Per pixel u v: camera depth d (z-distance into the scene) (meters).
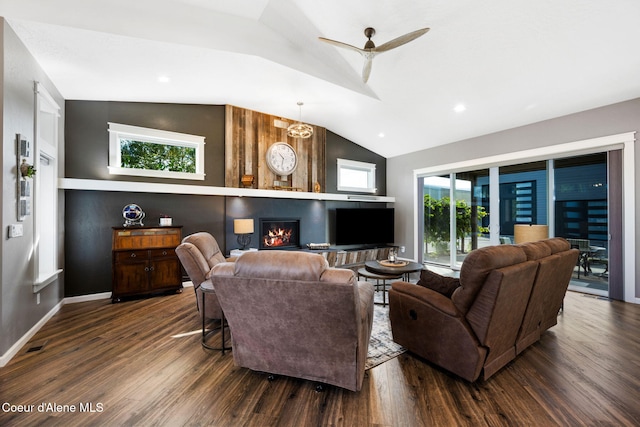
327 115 5.21
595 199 4.04
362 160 6.60
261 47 3.21
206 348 2.48
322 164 5.91
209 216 4.62
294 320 1.73
